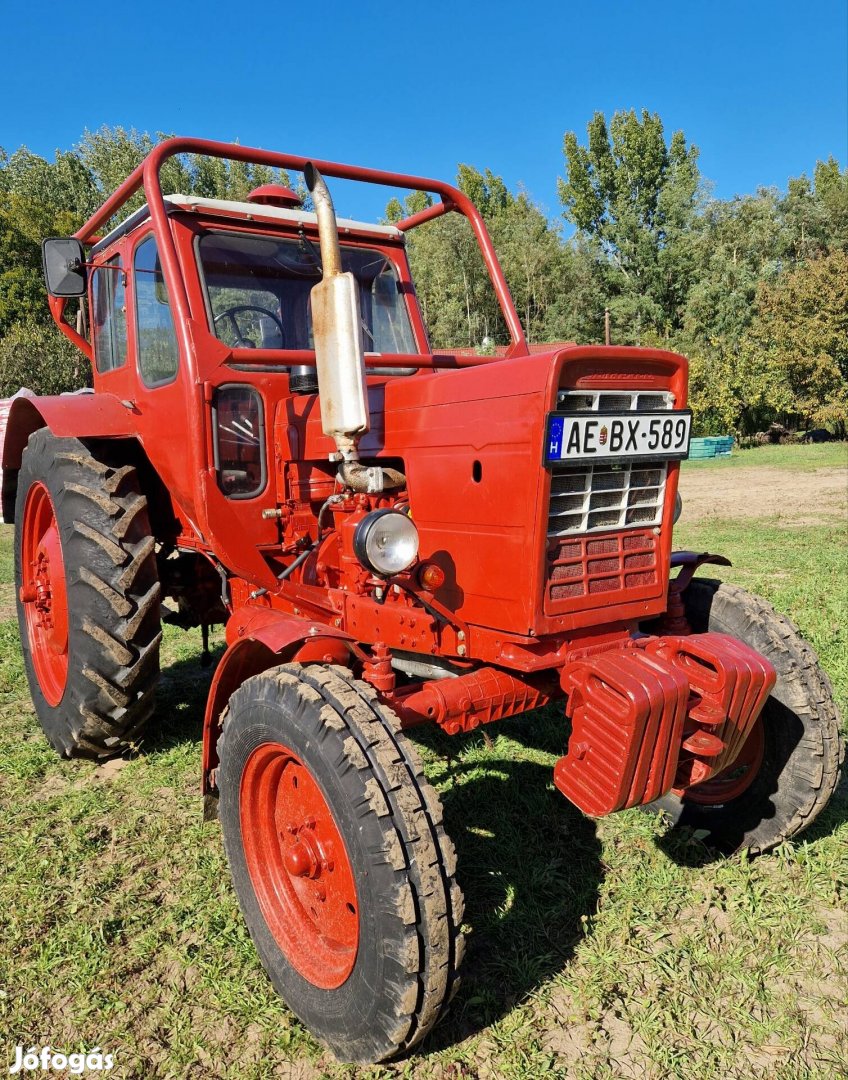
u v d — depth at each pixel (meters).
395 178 3.34
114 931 2.60
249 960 2.46
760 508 12.30
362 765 1.96
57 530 3.88
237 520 2.92
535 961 2.38
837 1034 2.12
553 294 43.38
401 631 2.65
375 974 1.89
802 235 43.44
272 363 2.92
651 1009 2.20
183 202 3.10
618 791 2.18
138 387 3.41
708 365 28.30
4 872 2.93
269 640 2.31
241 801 2.44
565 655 2.45
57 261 3.68
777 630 2.88
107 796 3.50
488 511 2.42
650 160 41.97
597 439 2.31
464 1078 2.01
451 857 1.93
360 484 2.42
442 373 2.61
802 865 2.85
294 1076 2.06
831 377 25.59
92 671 3.37
